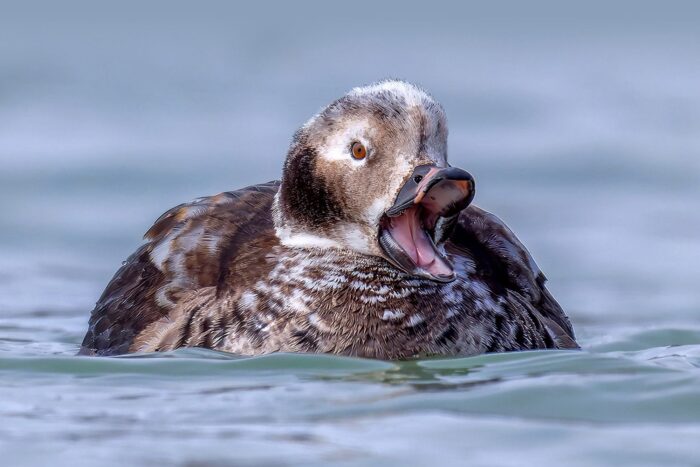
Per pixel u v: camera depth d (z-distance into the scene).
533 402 10.49
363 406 10.49
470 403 10.49
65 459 9.34
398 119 11.85
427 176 11.40
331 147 12.11
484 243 13.12
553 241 20.73
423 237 11.98
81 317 16.50
